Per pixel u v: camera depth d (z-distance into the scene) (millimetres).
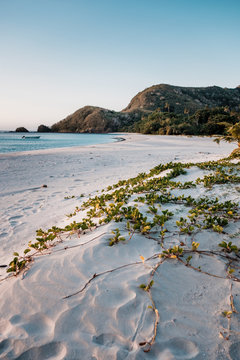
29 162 15117
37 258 2738
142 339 1591
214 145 31078
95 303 1917
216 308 1792
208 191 5172
